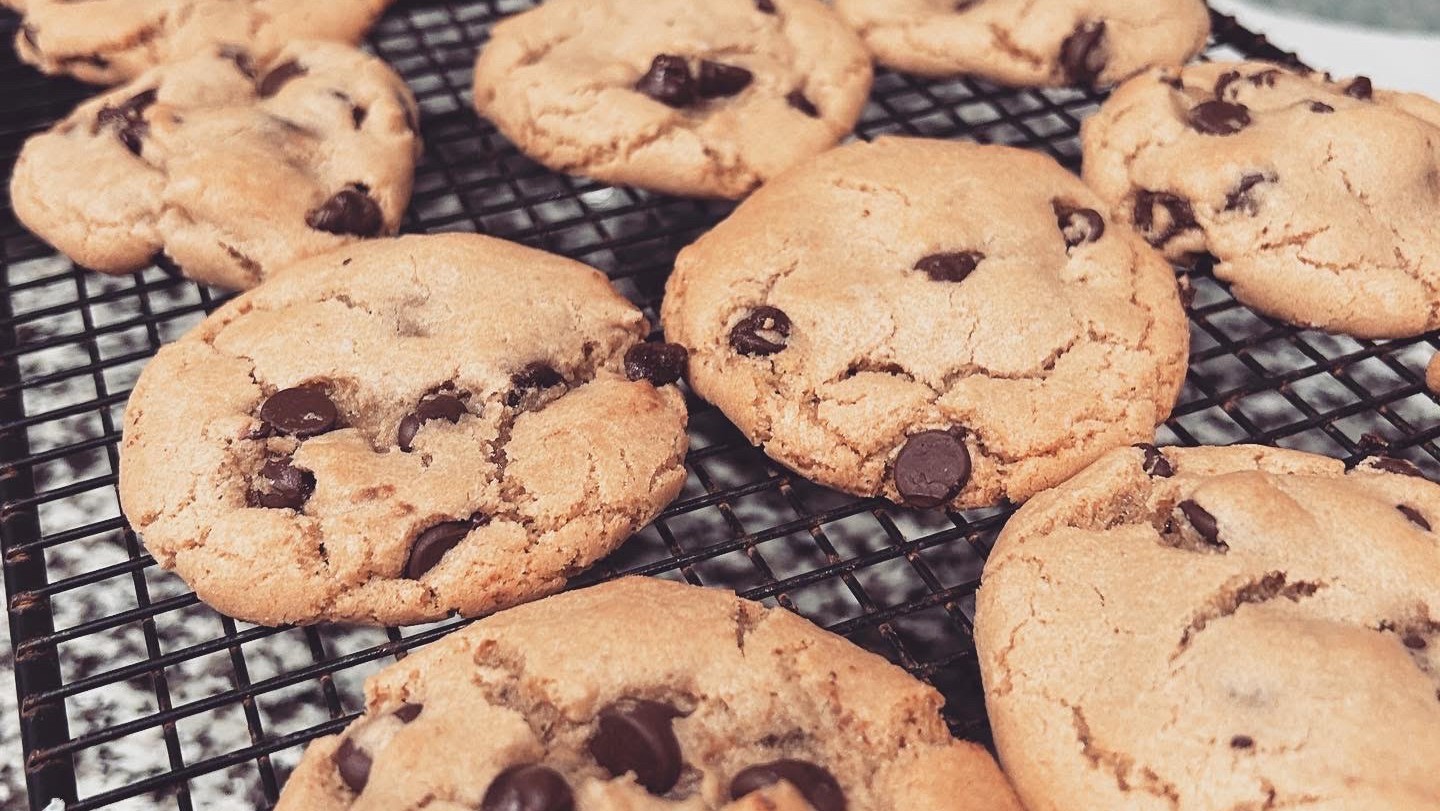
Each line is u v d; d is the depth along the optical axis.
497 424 0.26
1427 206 0.30
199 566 0.25
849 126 0.33
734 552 0.27
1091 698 0.23
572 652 0.23
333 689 0.24
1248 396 0.28
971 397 0.27
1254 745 0.22
